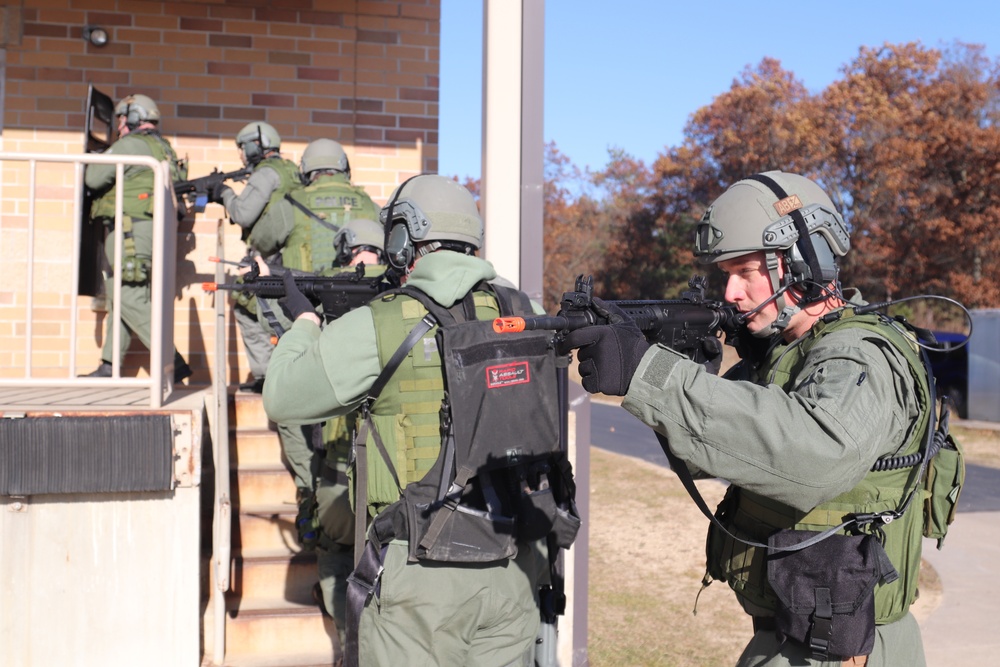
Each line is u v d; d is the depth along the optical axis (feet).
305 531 13.43
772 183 6.64
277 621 13.11
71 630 11.35
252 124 17.10
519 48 13.58
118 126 18.22
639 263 143.54
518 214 13.57
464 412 7.36
